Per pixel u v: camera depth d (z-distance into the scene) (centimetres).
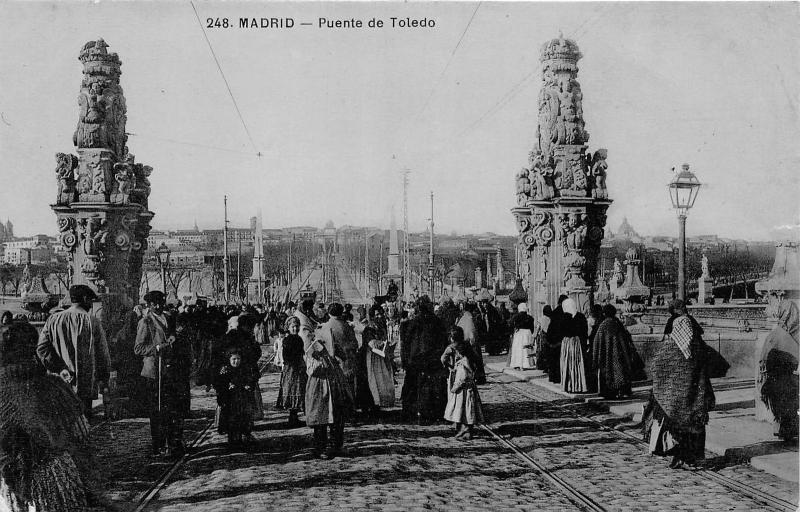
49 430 738
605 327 1557
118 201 1914
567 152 2255
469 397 1191
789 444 1027
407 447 1098
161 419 1034
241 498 796
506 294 5750
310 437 1188
